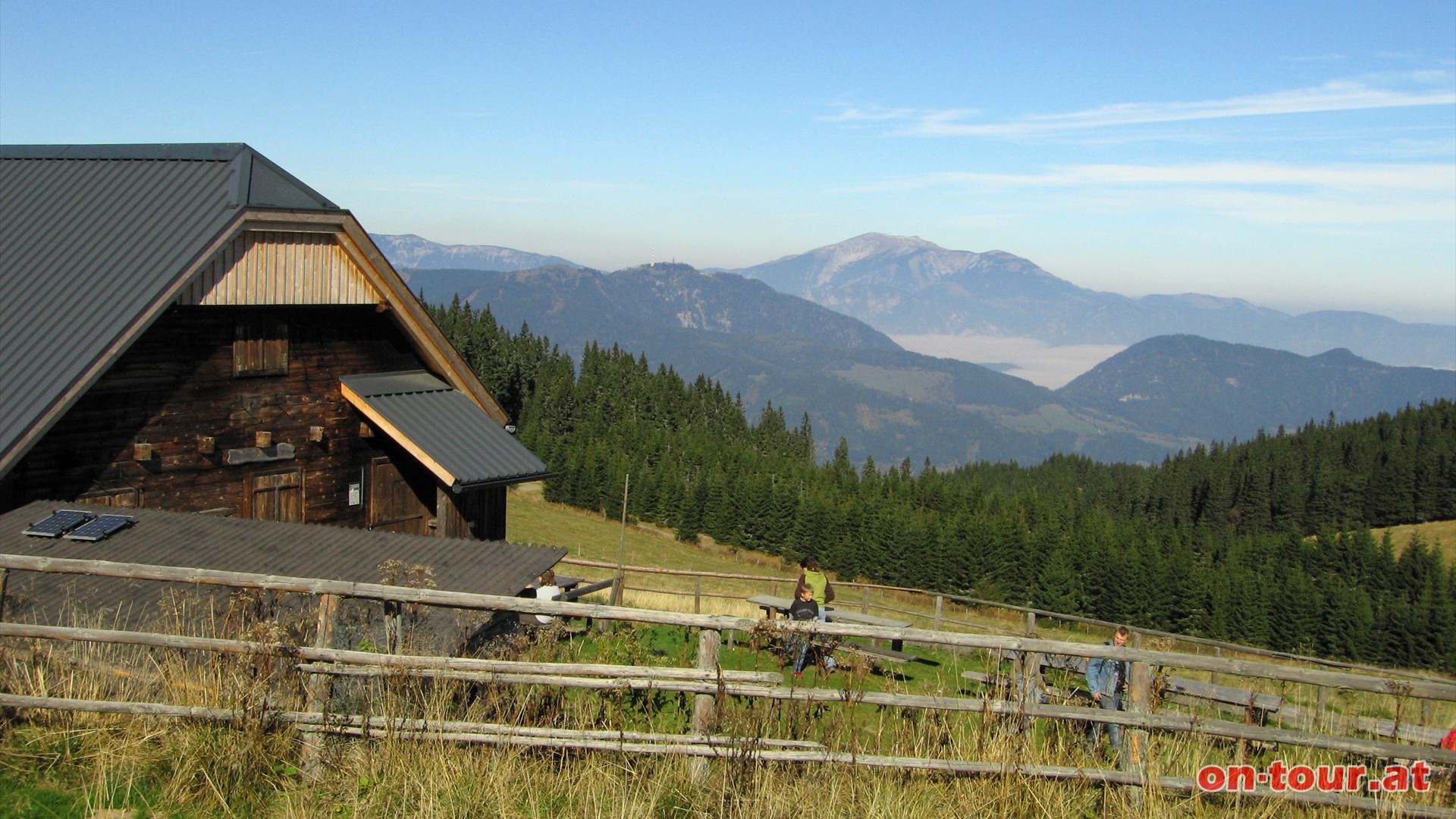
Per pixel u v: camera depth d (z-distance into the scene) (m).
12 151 19.45
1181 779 6.93
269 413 17.45
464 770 6.32
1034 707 6.89
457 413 19.95
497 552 11.98
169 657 7.19
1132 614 97.31
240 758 6.16
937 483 131.25
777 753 6.60
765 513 104.25
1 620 6.64
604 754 6.61
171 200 16.66
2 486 13.36
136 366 15.17
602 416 146.50
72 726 6.55
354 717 6.53
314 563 11.30
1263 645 95.44
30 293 15.44
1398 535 172.88
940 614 18.00
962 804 6.53
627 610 6.40
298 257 17.33
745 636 12.39
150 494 15.45
